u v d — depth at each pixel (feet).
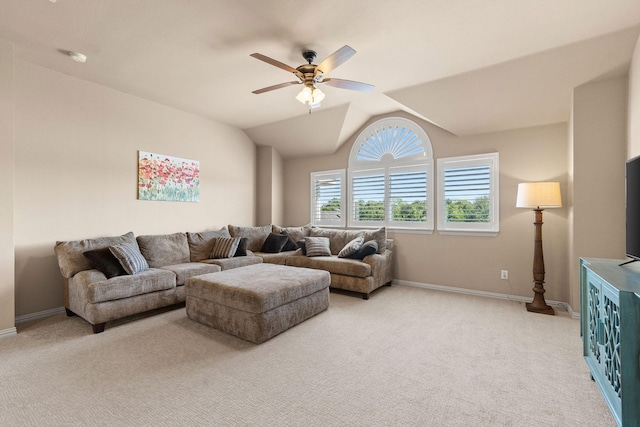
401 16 7.84
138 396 6.21
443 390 6.44
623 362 4.80
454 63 10.43
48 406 5.88
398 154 16.15
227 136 17.88
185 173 15.62
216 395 6.25
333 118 15.98
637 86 8.48
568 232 11.87
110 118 12.75
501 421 5.48
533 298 12.19
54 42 9.23
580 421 5.49
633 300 4.77
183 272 12.03
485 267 13.75
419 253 15.42
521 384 6.66
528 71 10.40
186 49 9.60
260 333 8.66
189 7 7.58
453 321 10.51
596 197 10.19
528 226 12.89
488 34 8.64
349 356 7.95
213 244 15.40
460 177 14.35
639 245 6.06
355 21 8.07
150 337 9.13
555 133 12.42
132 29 8.54
